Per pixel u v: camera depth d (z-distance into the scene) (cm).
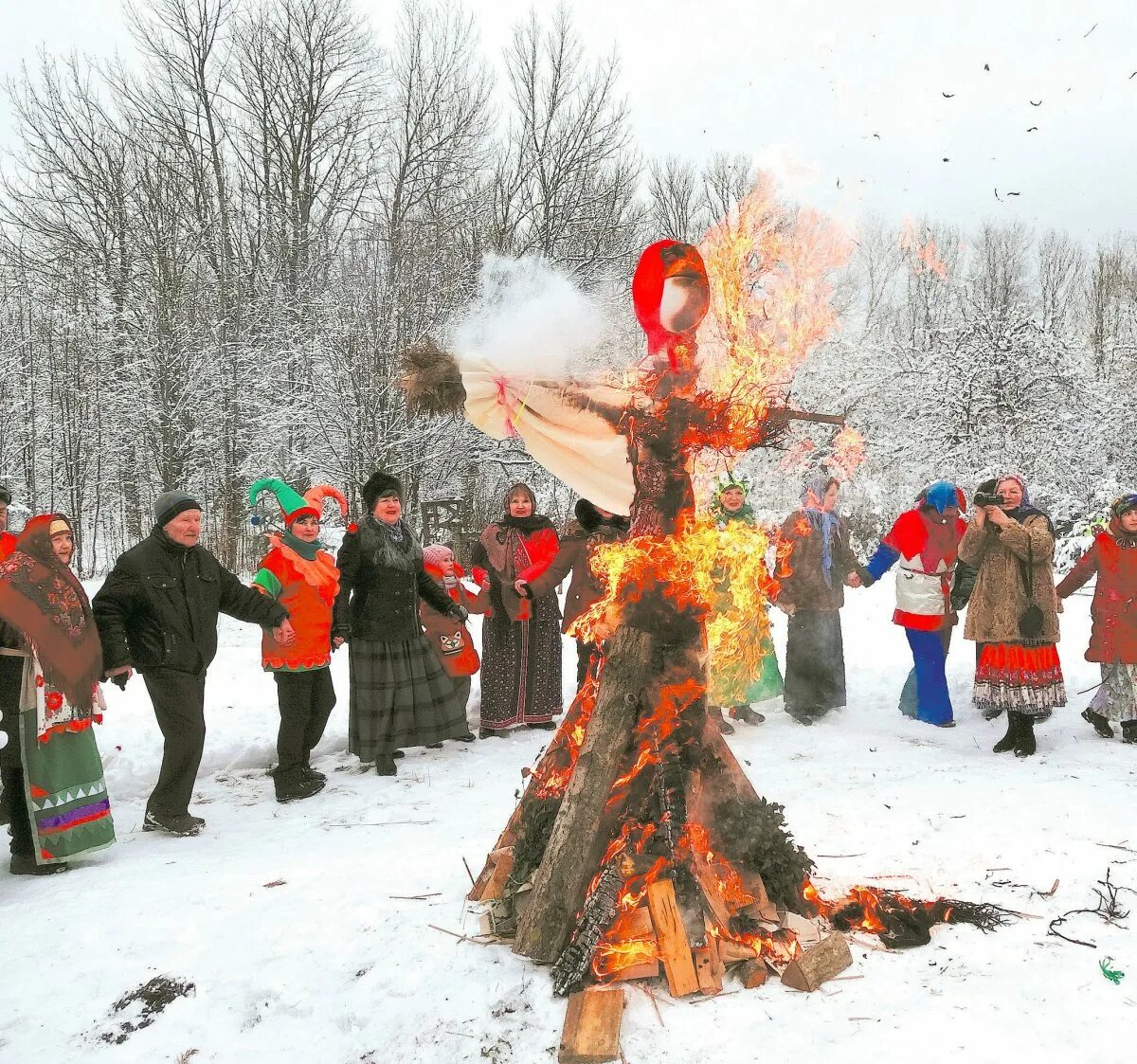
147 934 346
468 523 1855
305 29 2475
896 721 693
